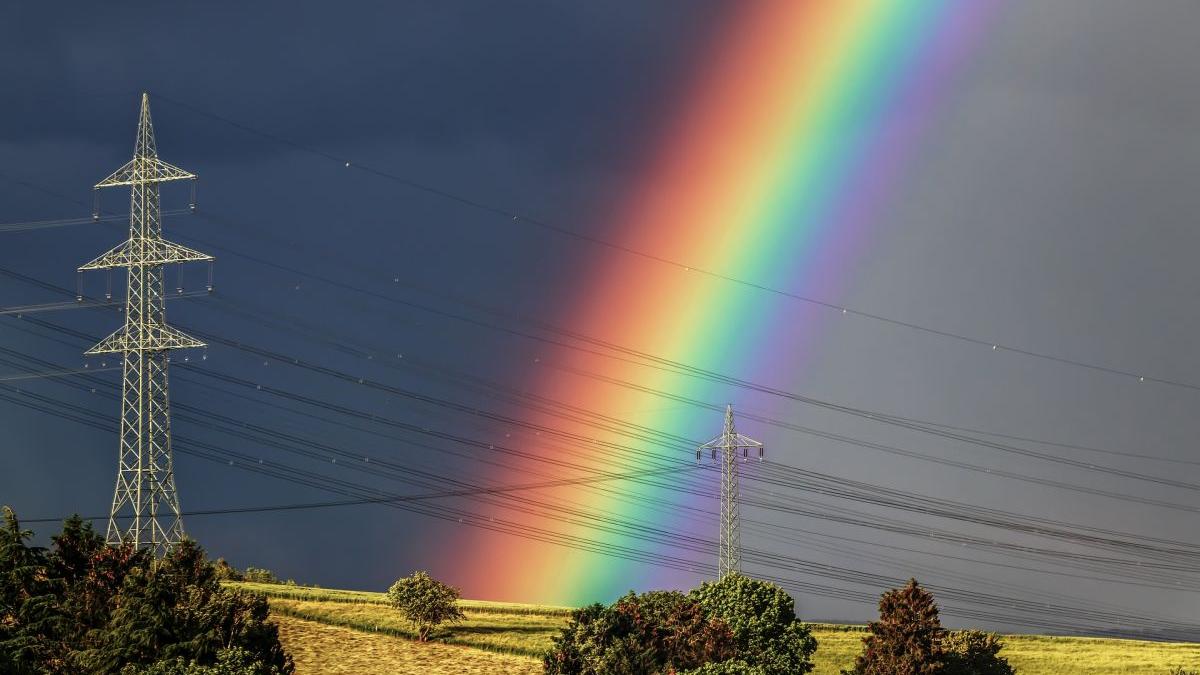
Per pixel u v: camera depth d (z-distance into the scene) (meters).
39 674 80.94
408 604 140.50
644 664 100.25
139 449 122.75
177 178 124.81
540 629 150.12
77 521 96.31
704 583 123.81
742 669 96.94
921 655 111.44
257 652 86.50
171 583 88.06
